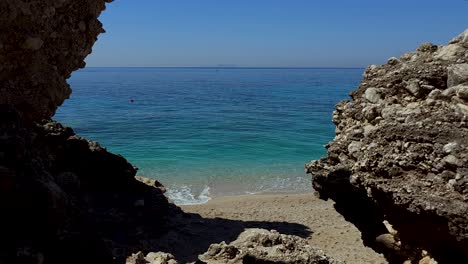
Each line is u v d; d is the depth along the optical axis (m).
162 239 17.80
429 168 6.91
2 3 7.94
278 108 87.06
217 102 100.25
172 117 72.19
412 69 8.09
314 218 23.00
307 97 114.00
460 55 7.58
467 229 6.21
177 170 37.03
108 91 134.38
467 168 6.36
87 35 10.46
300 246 12.87
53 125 18.14
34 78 9.02
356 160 8.72
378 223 9.29
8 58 8.50
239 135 55.12
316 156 42.94
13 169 6.80
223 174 35.81
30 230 6.71
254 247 13.24
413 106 7.73
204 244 18.16
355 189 9.17
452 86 7.32
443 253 7.00
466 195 6.29
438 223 6.66
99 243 7.79
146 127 60.84
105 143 48.75
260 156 42.81
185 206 26.06
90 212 16.59
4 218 6.54
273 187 32.22
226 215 23.45
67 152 18.05
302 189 31.62
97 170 19.05
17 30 8.43
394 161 7.39
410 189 6.96
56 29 9.45
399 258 8.41
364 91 9.30
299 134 55.97
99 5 10.55
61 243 7.07
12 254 6.35
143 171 36.56
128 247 15.34
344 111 9.84
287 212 24.28
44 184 6.92
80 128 58.84
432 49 8.36
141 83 194.00
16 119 7.95
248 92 133.75
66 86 10.07
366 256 16.92
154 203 19.70
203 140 51.31
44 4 8.83
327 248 18.16
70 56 10.05
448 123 6.89
